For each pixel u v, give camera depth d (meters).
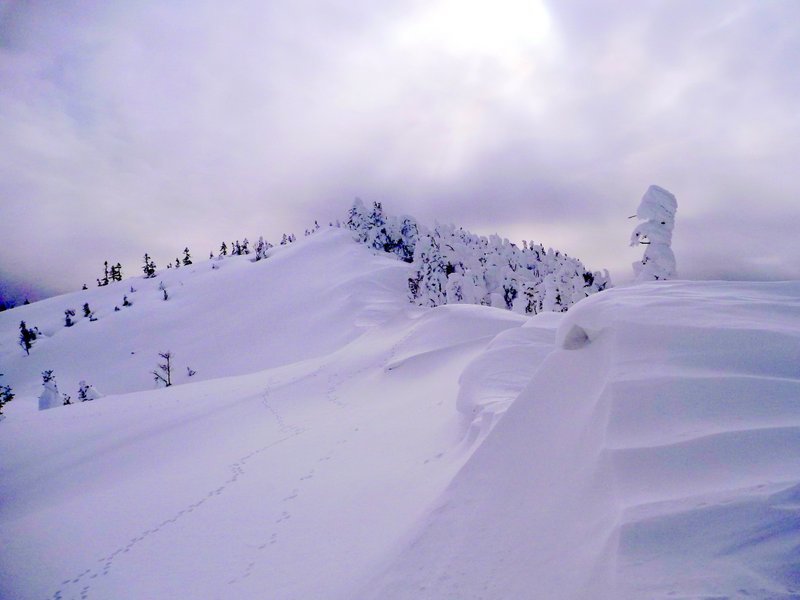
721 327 5.15
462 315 32.44
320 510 10.59
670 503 3.19
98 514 15.10
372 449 13.92
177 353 86.62
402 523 7.45
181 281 130.12
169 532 12.29
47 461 23.12
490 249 77.88
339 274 102.81
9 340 112.50
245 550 9.91
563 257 86.44
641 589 2.63
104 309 121.81
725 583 2.43
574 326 6.64
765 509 2.76
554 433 5.22
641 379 4.70
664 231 20.02
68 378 84.81
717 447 3.55
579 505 3.92
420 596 4.12
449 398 16.31
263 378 37.78
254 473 15.31
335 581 6.84
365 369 30.50
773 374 4.29
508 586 3.66
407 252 126.31
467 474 5.57
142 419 28.75
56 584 11.02
